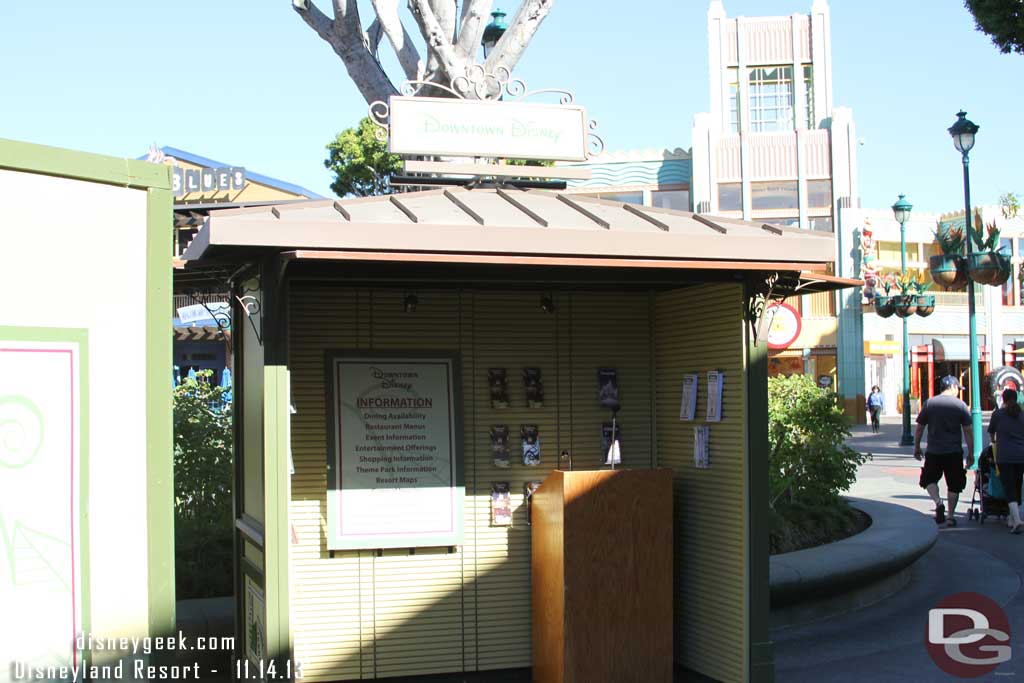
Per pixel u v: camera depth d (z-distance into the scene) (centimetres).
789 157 3859
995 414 1177
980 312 4603
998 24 1280
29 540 389
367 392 639
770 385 970
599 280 623
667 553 620
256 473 605
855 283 637
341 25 1191
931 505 1384
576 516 604
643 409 707
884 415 4450
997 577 932
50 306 397
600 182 3956
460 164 658
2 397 385
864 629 768
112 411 411
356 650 635
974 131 1831
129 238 419
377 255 499
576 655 600
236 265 621
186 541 806
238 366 655
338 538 624
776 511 925
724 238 563
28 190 393
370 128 3641
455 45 1132
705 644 644
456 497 650
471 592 659
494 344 674
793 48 3884
